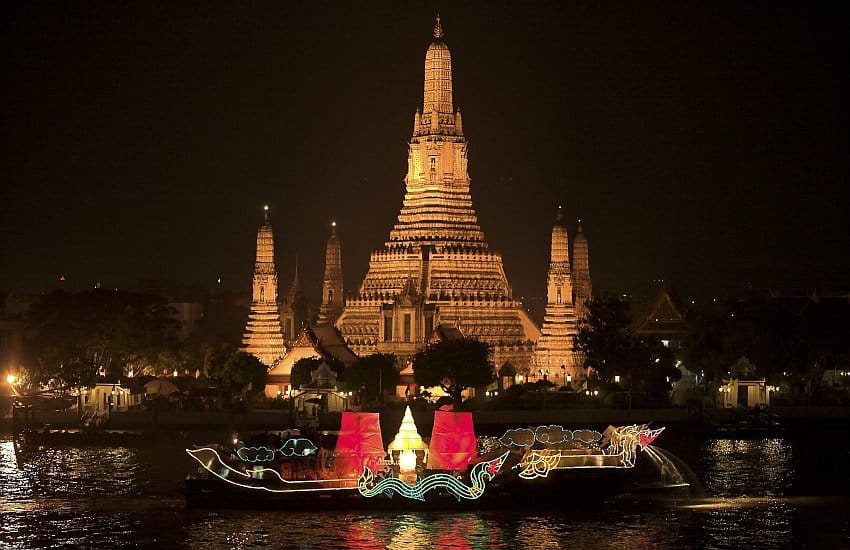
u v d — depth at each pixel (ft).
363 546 455.63
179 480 567.59
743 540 471.21
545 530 479.41
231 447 560.20
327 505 500.33
